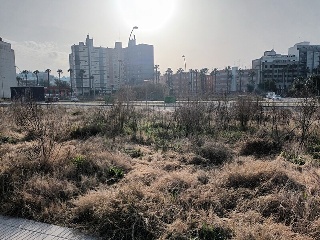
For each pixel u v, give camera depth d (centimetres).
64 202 511
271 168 585
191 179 573
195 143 932
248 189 528
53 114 1400
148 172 634
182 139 1049
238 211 463
